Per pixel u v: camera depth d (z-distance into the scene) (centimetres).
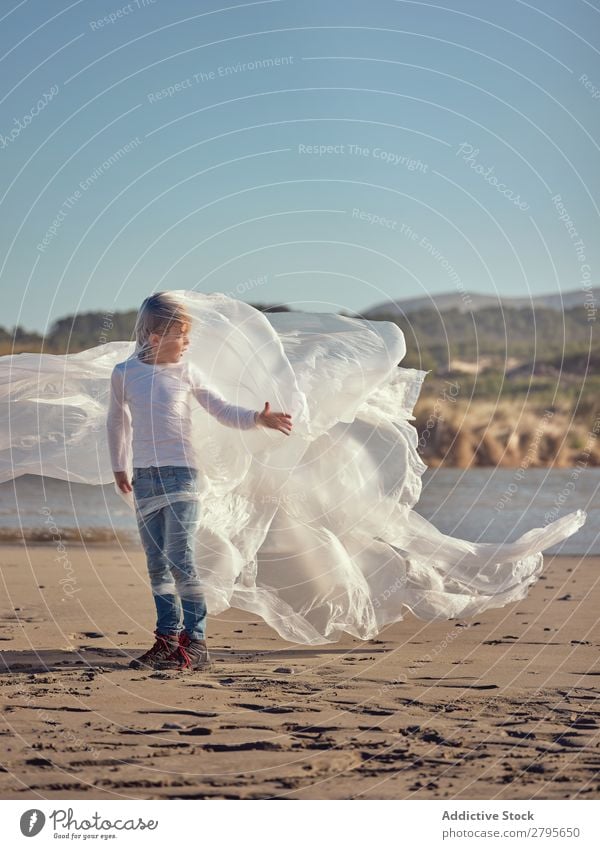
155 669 456
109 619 594
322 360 539
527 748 326
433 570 547
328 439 545
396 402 555
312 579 530
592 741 334
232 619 636
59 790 286
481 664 469
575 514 561
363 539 543
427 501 1322
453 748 326
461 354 3684
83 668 454
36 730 343
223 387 529
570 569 820
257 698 396
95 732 341
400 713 371
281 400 523
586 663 468
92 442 539
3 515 1173
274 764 309
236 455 525
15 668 452
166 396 476
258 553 532
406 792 287
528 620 598
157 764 307
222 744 328
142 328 486
